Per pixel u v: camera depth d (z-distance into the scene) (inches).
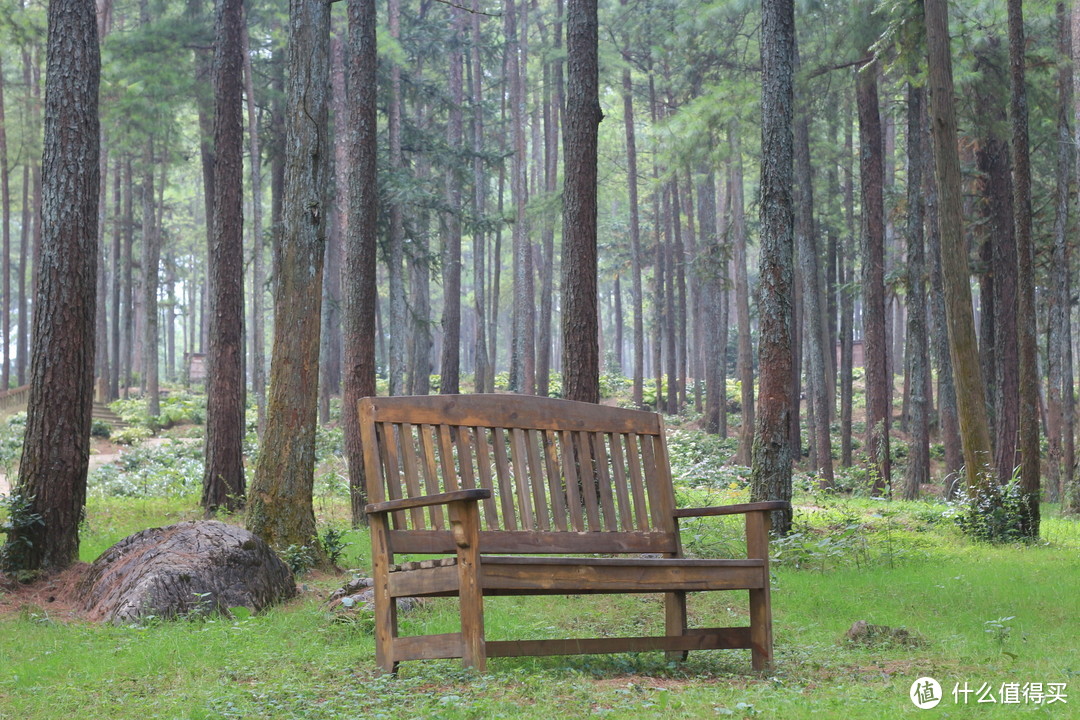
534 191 1840.6
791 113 476.1
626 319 3034.0
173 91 1031.6
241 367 614.5
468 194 1545.3
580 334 496.4
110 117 1050.7
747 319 1109.1
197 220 2365.9
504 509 195.2
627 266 1993.1
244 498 593.9
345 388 545.0
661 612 283.4
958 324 535.2
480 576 171.6
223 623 257.4
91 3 362.9
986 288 1002.1
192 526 300.5
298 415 385.7
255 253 969.5
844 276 1505.9
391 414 192.5
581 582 178.1
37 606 286.0
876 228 927.7
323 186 394.6
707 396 1437.0
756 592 202.4
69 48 356.5
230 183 610.5
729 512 205.9
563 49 1429.6
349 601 264.7
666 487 219.3
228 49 615.5
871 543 458.0
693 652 229.1
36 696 176.7
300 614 271.9
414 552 193.6
